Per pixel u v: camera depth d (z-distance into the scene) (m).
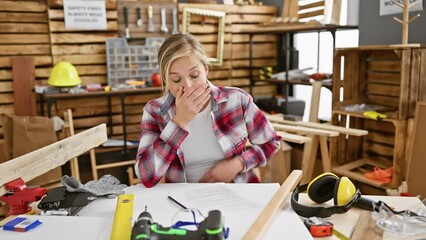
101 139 1.66
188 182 1.57
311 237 0.98
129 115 3.65
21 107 3.25
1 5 3.12
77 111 3.46
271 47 4.01
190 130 1.55
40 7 3.24
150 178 1.38
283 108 3.47
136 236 0.76
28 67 3.24
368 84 2.83
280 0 3.94
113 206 1.21
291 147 3.19
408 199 1.26
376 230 1.04
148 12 3.54
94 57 3.45
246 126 1.62
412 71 2.29
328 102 3.47
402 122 2.34
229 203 1.19
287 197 1.20
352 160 2.89
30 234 0.99
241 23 3.87
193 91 1.37
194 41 1.41
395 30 2.71
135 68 3.49
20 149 2.64
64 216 1.10
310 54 3.70
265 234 0.99
